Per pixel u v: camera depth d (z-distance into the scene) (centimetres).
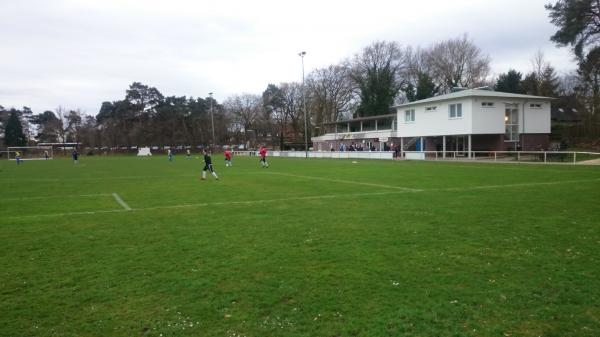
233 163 4553
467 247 808
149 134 10219
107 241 902
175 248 834
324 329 477
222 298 569
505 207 1262
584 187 1733
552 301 547
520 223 1023
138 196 1695
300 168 3403
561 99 6512
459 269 678
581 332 466
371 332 469
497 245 820
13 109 11025
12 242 899
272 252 794
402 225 1021
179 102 10912
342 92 8325
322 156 5962
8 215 1254
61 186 2172
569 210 1192
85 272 688
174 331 476
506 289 589
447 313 514
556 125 5375
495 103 4356
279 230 990
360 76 7938
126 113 10631
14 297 583
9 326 494
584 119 5116
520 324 486
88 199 1620
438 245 825
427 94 6919
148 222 1120
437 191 1683
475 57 7231
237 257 761
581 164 3027
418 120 4953
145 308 540
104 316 519
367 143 6462
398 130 5303
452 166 3244
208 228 1027
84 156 9175
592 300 550
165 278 652
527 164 3200
